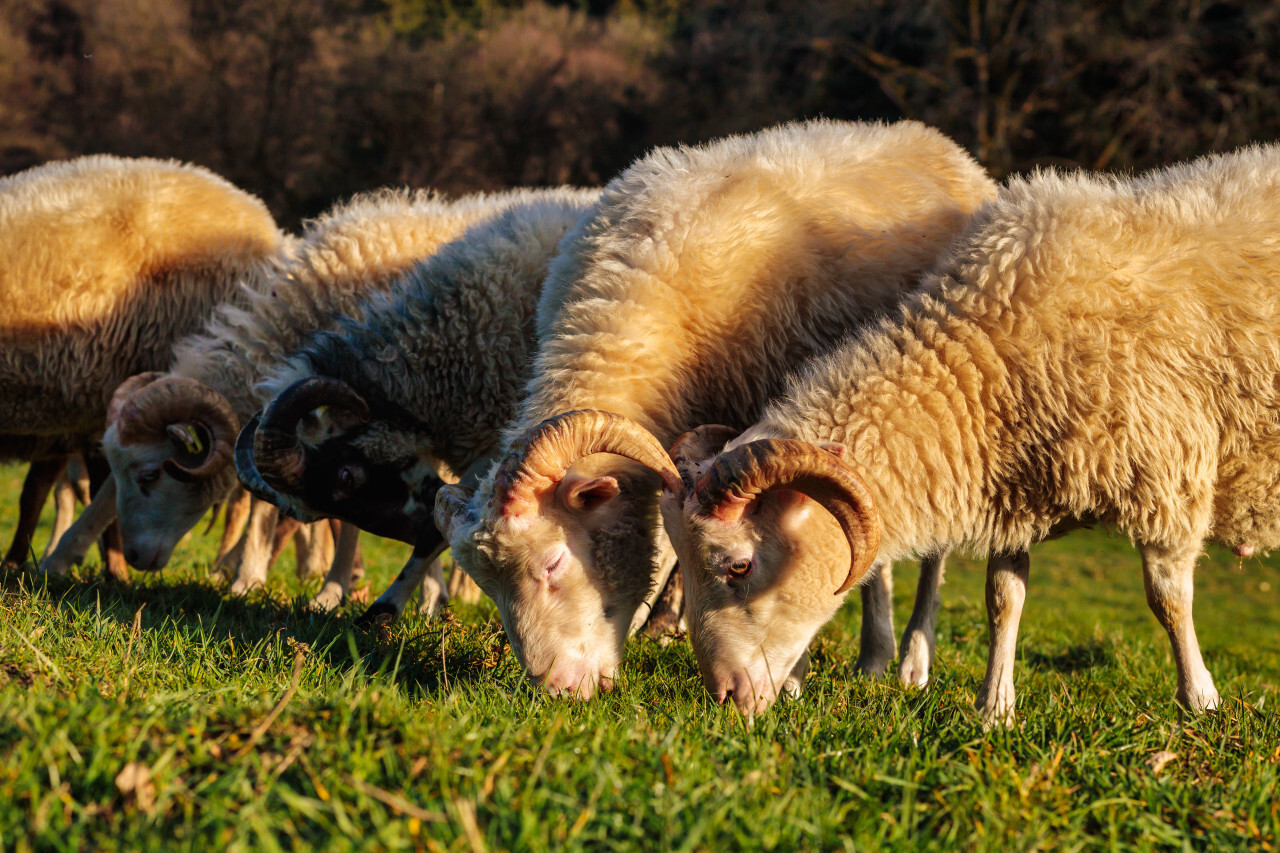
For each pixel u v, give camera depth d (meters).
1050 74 27.70
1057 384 4.79
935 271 5.25
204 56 35.09
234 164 34.44
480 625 6.47
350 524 7.88
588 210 6.30
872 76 30.94
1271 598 18.02
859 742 3.64
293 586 8.69
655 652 5.91
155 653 4.03
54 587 6.47
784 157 6.02
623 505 5.05
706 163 5.91
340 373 6.93
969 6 28.64
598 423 4.68
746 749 3.29
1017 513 5.01
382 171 36.44
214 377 7.86
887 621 6.41
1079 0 27.31
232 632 5.30
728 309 5.48
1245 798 3.30
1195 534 4.98
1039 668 8.12
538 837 2.51
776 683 4.67
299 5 34.97
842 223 5.79
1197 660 5.15
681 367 5.40
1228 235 4.94
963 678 6.34
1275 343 4.82
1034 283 4.86
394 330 6.95
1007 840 2.87
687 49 37.72
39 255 8.26
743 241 5.55
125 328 8.54
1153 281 4.86
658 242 5.46
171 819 2.56
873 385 4.79
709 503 4.46
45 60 36.53
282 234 9.72
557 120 36.69
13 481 18.95
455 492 5.13
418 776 2.82
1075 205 5.07
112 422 7.86
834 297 5.70
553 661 4.68
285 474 6.64
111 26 35.09
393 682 3.87
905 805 2.85
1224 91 27.72
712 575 4.61
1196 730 4.15
